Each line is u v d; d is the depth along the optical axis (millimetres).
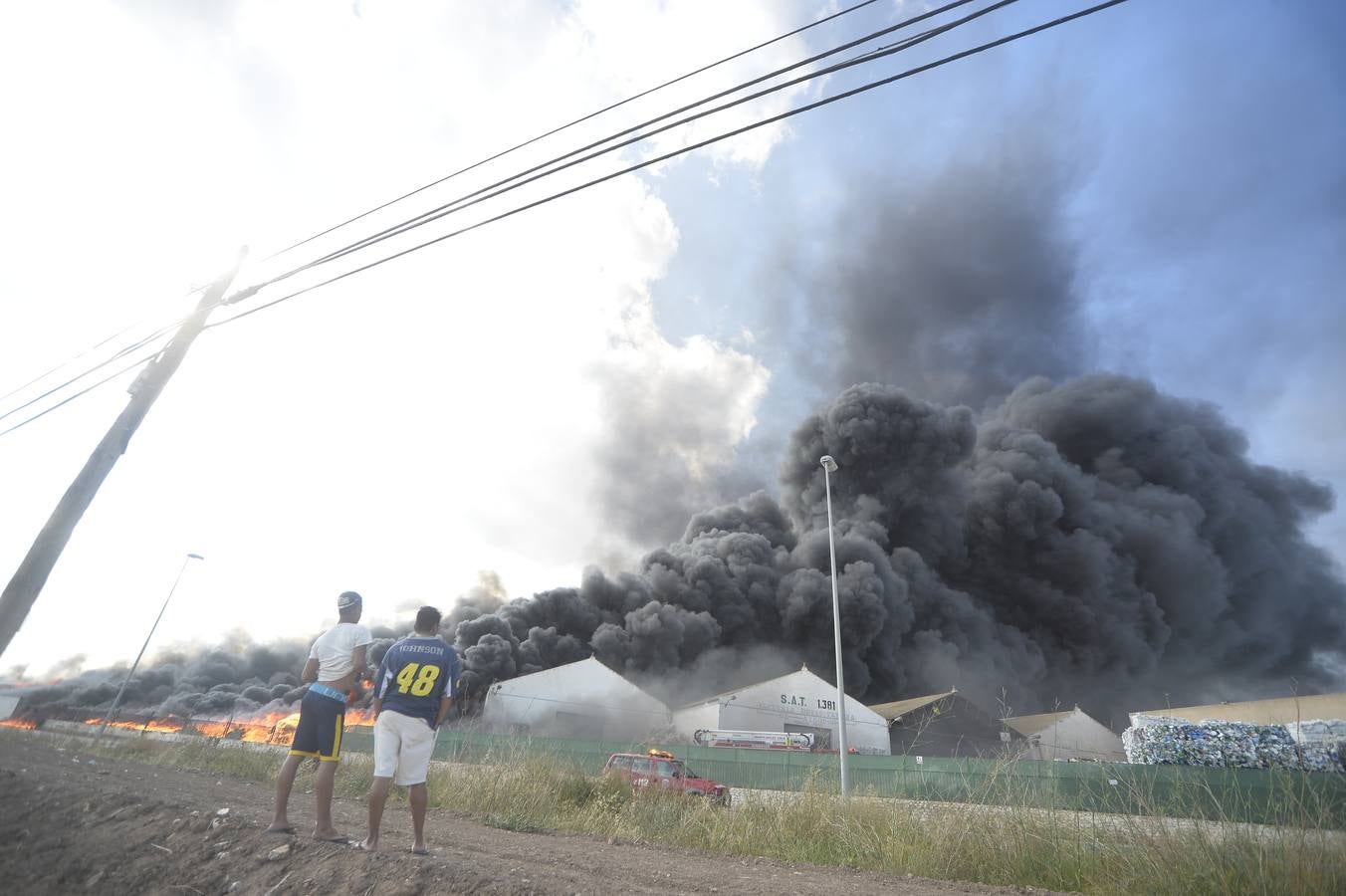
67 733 25781
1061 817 6789
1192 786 6449
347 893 4023
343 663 5516
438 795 10328
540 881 4363
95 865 4785
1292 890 4926
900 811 7809
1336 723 15562
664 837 8750
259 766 13391
